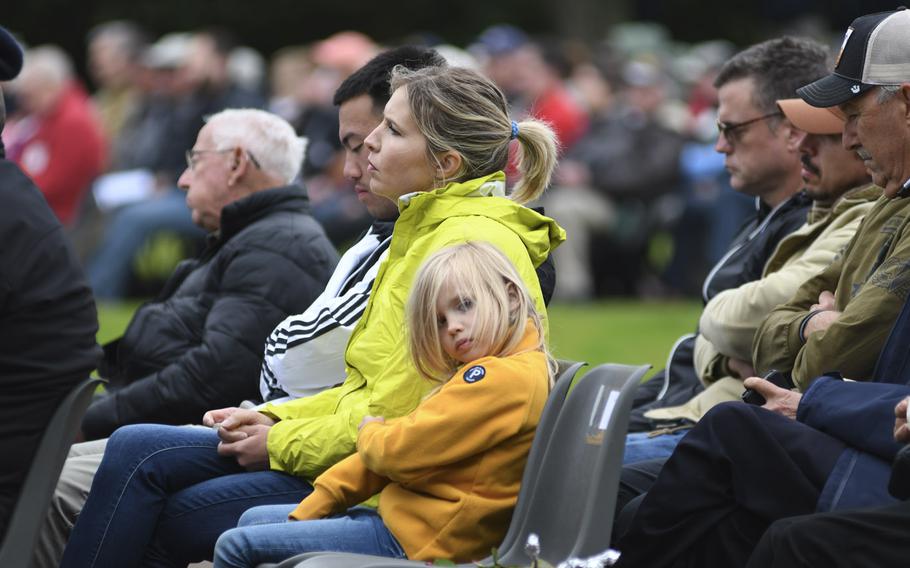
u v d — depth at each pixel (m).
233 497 12.66
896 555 9.95
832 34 64.88
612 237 39.41
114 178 38.31
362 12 71.44
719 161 36.62
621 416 10.62
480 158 12.58
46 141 37.97
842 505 10.52
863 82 12.23
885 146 12.30
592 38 68.38
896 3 58.88
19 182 11.59
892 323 11.82
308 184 36.75
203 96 37.97
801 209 15.36
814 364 12.19
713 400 14.36
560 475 10.99
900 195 12.48
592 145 39.50
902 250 11.96
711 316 14.30
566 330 31.50
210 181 16.97
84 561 12.69
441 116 12.54
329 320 13.59
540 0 71.25
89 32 72.69
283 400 13.77
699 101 41.12
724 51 51.19
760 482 10.74
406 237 12.54
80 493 14.27
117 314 33.84
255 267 15.62
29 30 73.00
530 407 11.12
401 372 11.79
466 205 12.30
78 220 38.34
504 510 11.24
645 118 39.53
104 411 15.66
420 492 11.39
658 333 30.81
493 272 11.27
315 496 11.85
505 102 12.88
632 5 72.50
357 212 36.38
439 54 14.74
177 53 38.94
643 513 11.00
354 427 12.20
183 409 15.41
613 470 10.59
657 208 39.25
